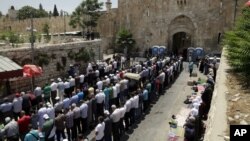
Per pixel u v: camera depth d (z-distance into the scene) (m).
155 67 28.25
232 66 12.47
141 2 52.09
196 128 13.54
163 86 26.73
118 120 15.48
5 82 23.28
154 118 19.28
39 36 32.88
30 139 12.02
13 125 13.10
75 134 15.70
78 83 24.30
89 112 17.14
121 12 54.72
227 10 45.94
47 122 13.39
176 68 32.38
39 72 21.94
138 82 23.48
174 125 15.37
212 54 45.53
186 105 21.41
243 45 9.91
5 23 68.38
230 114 6.99
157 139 15.88
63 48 30.73
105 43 56.53
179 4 49.44
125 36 51.22
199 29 48.62
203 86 22.28
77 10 54.28
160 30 51.19
